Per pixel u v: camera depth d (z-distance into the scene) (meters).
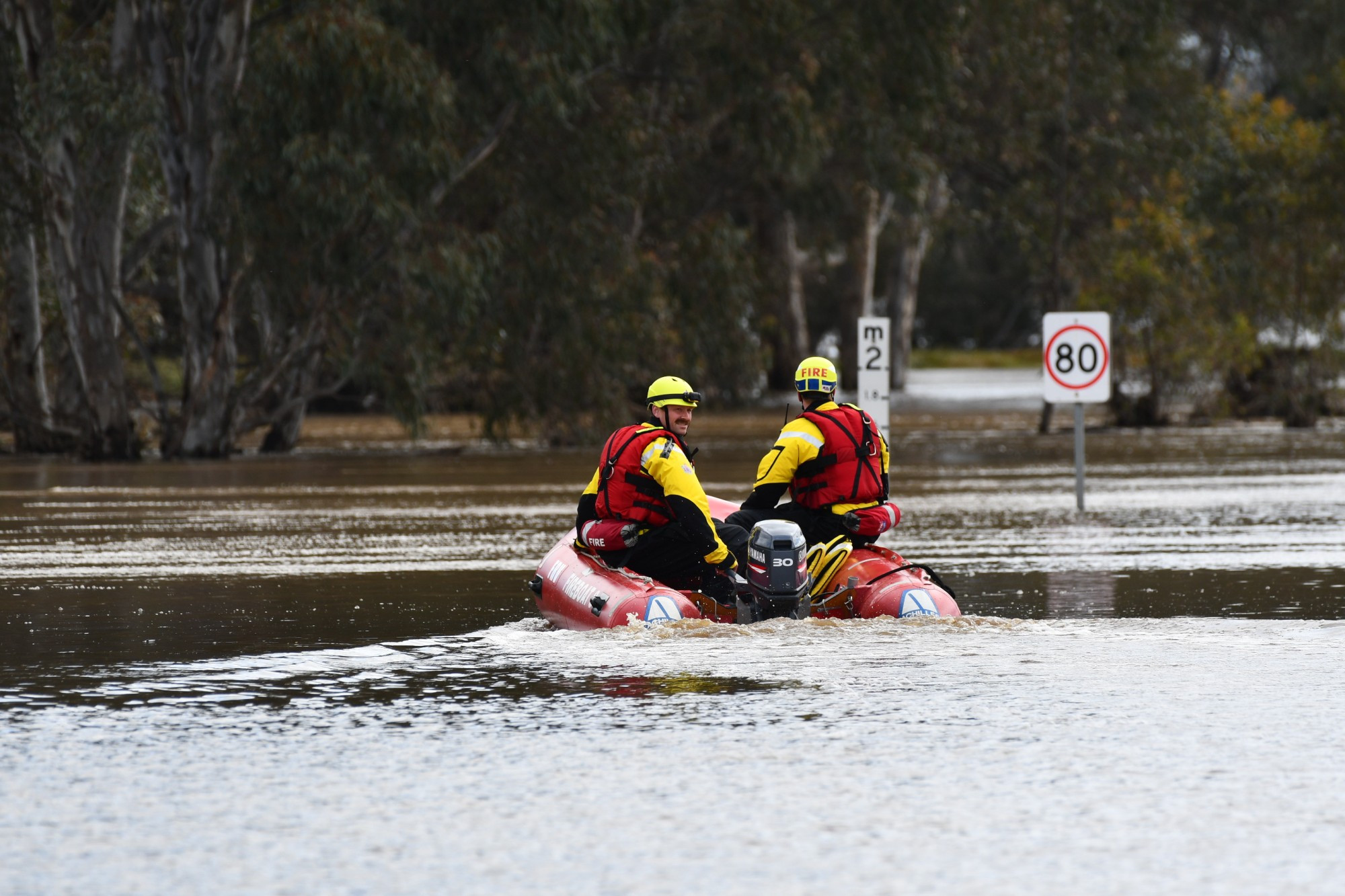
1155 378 111.62
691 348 104.81
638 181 96.38
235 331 95.38
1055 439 96.25
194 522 44.84
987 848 12.50
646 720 17.17
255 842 12.76
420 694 18.81
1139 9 116.00
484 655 21.58
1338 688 18.81
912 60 100.50
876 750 15.71
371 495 55.62
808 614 23.77
